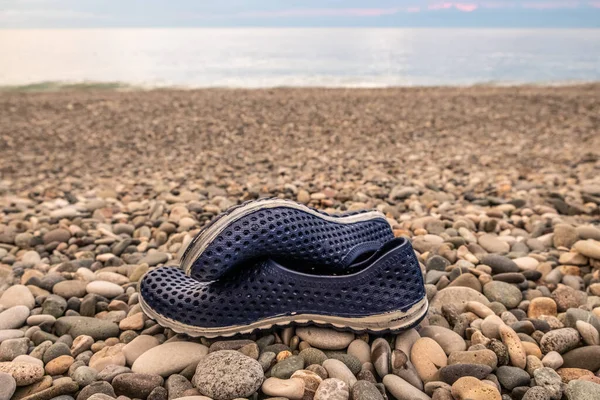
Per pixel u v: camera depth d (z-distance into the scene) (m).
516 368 0.35
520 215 0.77
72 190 1.06
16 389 0.34
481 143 1.61
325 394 0.31
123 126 1.95
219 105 2.40
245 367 0.33
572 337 0.38
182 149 1.57
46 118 2.11
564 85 3.36
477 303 0.44
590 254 0.54
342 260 0.40
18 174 1.28
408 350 0.38
